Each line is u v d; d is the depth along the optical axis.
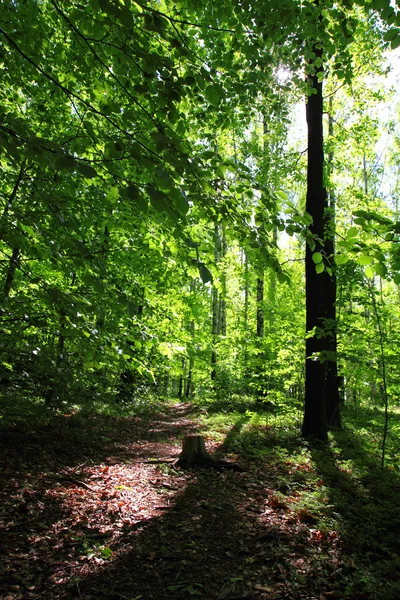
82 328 3.54
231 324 26.05
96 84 3.75
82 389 6.78
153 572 3.33
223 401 15.84
